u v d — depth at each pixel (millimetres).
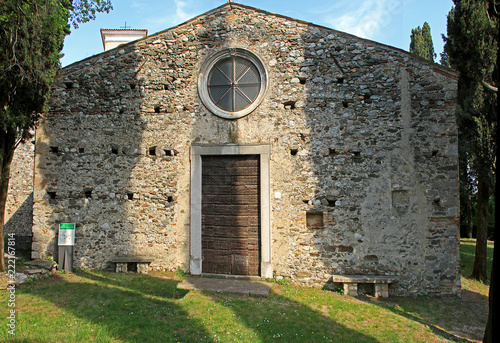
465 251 12797
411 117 7305
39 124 7934
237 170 7730
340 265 7281
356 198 7324
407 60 7375
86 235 7820
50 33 7031
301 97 7598
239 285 6988
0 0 5984
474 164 8625
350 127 7434
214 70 8008
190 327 4926
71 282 6750
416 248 7129
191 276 7559
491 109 7980
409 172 7230
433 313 6293
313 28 7656
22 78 6461
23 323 4668
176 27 8008
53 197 7945
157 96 7969
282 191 7504
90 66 8062
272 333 4969
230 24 7887
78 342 4270
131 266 7812
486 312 6414
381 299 6863
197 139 7820
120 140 7941
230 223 7656
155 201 7816
